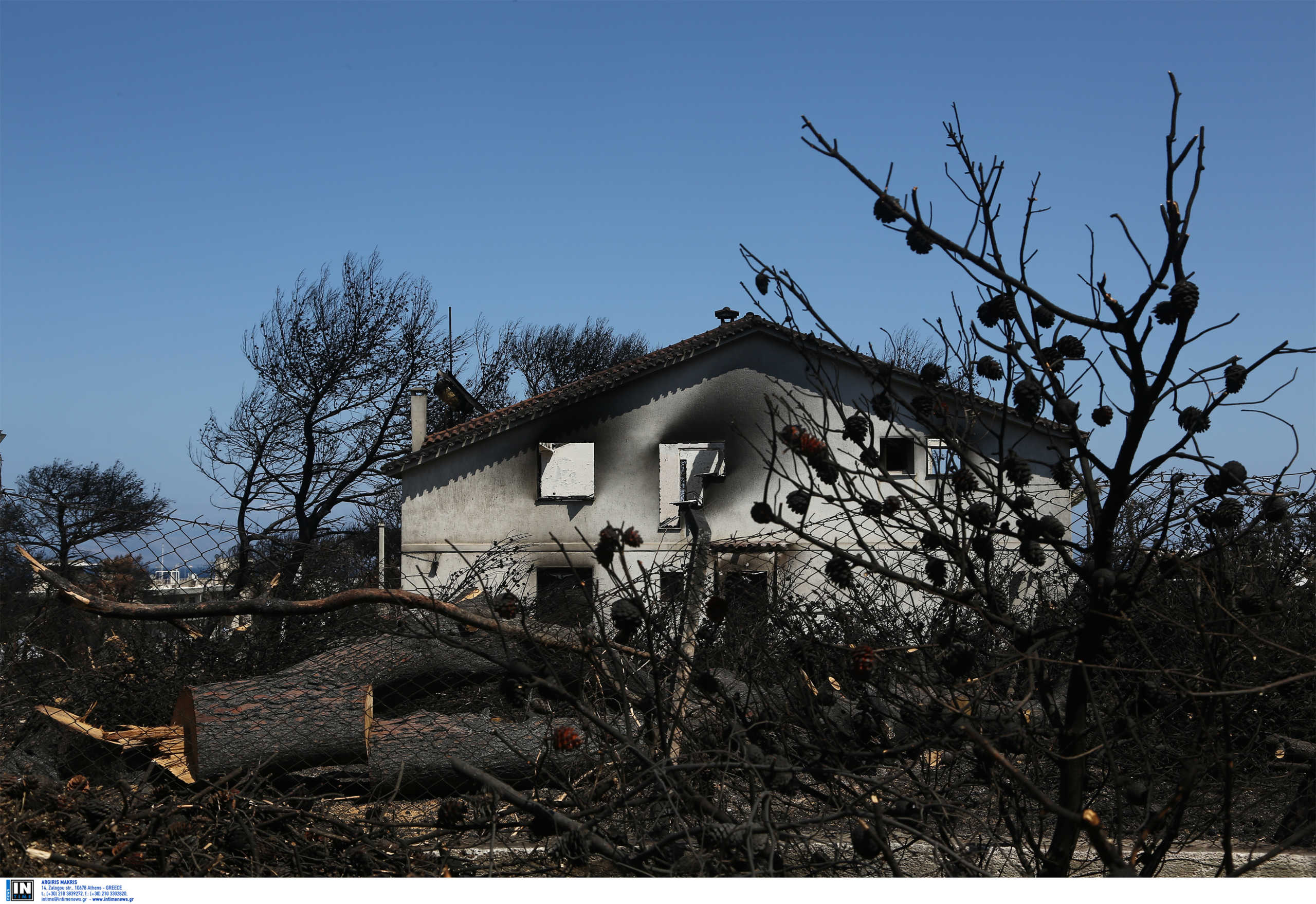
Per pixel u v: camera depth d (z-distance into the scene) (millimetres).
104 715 5543
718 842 2592
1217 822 3586
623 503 17969
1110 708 3018
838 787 3000
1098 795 3105
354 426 25500
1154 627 3285
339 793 4855
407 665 5188
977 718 2811
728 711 3383
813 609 3908
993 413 2832
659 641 3582
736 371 18234
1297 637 3373
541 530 17828
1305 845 3988
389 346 26156
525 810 2803
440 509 17812
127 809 3596
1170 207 2424
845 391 17094
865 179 2555
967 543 2807
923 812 2740
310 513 25078
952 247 2570
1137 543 2984
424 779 4695
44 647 5148
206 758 4477
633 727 3803
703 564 3979
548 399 18516
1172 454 2564
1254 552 3590
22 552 4168
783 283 2789
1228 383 2510
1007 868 3256
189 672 5754
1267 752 4195
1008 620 2738
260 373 25156
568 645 3791
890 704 3154
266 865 3357
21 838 3365
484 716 5027
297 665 5422
